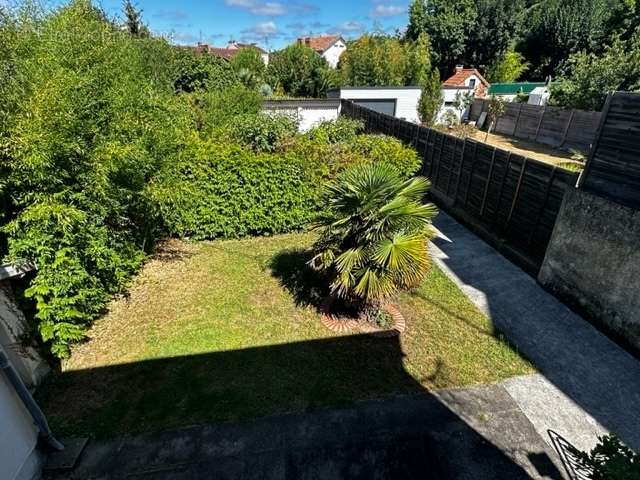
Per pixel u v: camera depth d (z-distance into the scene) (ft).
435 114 61.52
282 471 8.93
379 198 12.39
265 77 81.05
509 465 9.16
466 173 24.07
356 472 8.94
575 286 15.10
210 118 33.24
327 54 135.64
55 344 11.76
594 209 13.96
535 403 10.95
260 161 19.38
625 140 12.72
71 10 13.43
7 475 8.02
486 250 20.65
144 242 17.65
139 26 38.68
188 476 8.79
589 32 86.63
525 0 100.58
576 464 8.02
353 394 11.13
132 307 15.06
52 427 9.90
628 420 10.45
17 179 10.48
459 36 97.86
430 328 14.17
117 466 9.01
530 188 18.03
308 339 13.43
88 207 12.44
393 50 79.97
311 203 21.24
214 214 19.95
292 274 17.51
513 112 59.77
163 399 10.83
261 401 10.82
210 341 13.21
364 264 12.35
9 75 10.44
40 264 10.99
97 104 12.34
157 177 15.64
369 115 44.37
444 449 9.52
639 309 12.52
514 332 14.05
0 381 7.99
